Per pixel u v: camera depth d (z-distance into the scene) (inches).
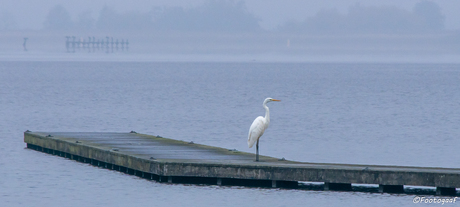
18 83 4141.2
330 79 5182.1
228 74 6195.9
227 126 1763.0
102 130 1695.4
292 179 872.9
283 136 1545.3
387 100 2854.3
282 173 874.8
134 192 874.8
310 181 868.0
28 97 2869.1
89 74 5821.9
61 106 2409.0
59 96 2955.2
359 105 2564.0
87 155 1078.4
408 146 1376.7
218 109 2332.7
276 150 1316.4
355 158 1215.6
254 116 2073.1
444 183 827.4
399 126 1786.4
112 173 1004.6
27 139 1285.7
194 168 902.4
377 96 3122.5
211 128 1717.5
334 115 2116.1
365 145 1395.2
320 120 1942.7
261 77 5541.3
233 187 906.1
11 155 1177.4
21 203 818.2
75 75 5561.0
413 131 1665.8
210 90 3563.0
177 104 2549.2
